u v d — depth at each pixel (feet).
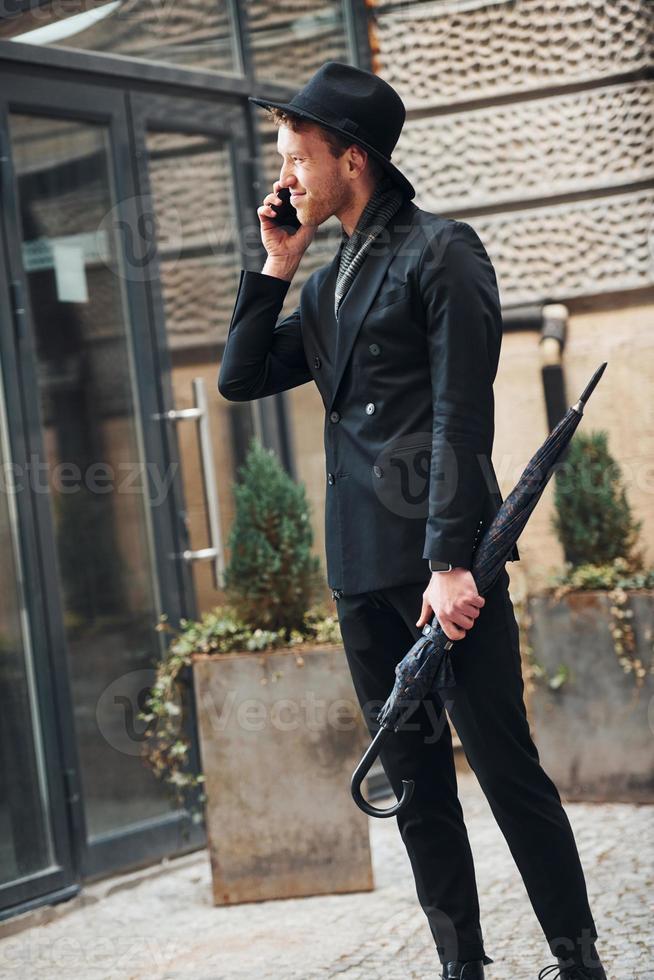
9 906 23.35
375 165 15.31
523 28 30.40
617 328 30.32
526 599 28.04
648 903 20.25
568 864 14.75
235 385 16.12
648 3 29.76
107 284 26.32
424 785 15.69
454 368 14.23
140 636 26.32
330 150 15.02
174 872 25.86
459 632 14.16
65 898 24.16
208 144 28.48
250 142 29.25
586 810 27.09
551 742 27.91
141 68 26.81
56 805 24.40
